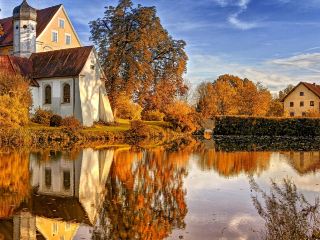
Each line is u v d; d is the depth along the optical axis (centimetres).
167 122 5325
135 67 4781
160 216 1091
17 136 3144
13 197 1307
